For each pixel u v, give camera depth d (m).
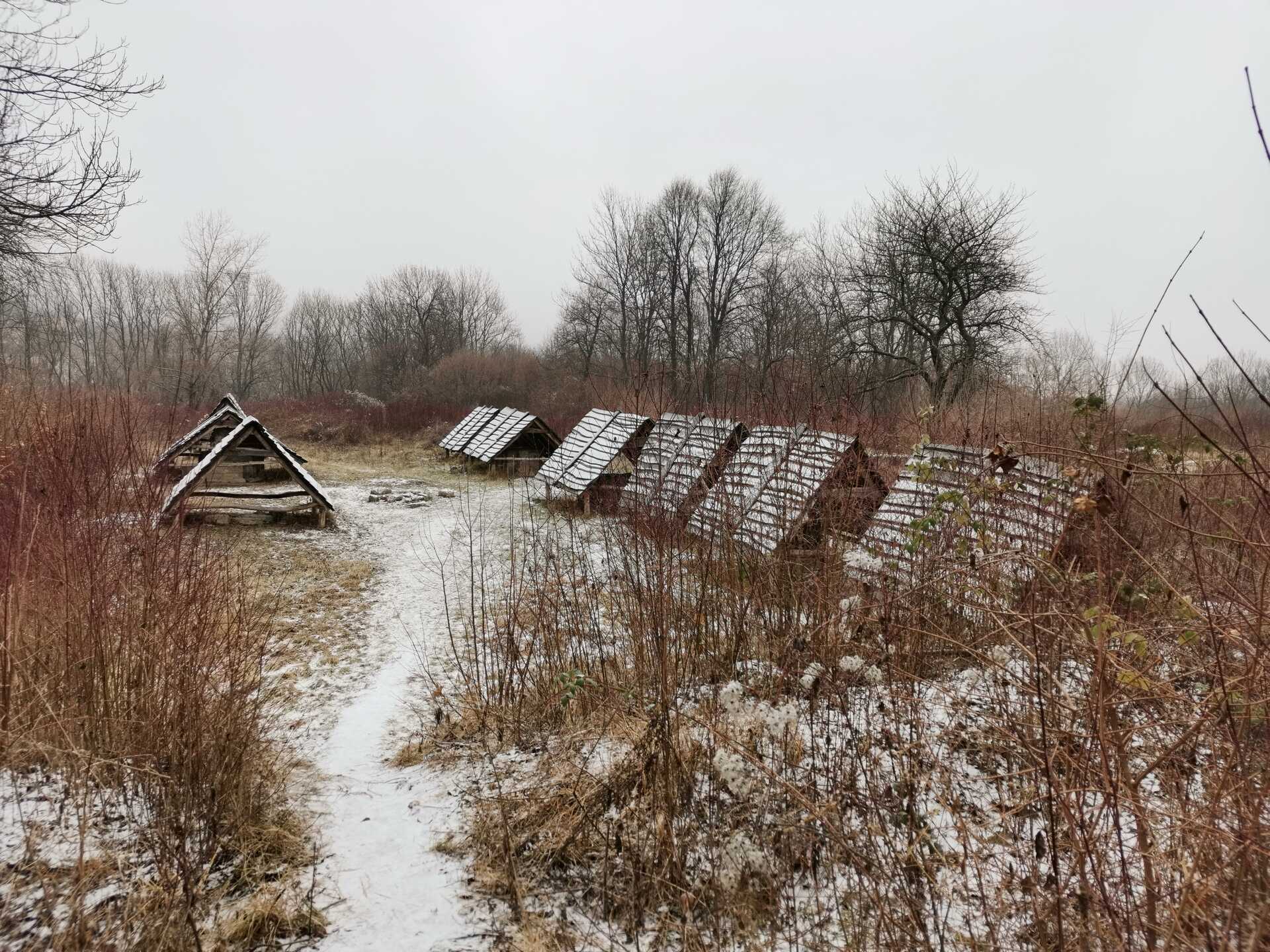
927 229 20.64
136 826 3.10
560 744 3.99
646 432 11.73
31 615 4.05
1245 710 2.15
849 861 2.55
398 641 5.88
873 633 4.07
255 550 8.17
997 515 4.27
